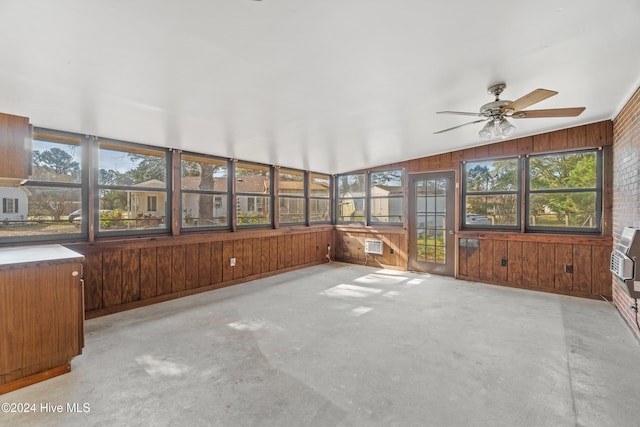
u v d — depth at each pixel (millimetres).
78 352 2391
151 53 1811
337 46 1862
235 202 5113
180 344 2799
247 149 4480
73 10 1393
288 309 3771
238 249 5074
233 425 1763
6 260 2229
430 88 2584
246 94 2490
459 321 3363
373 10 1535
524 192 4762
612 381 2195
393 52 1978
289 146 4363
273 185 5879
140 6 1389
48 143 3268
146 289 3916
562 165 4496
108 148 3703
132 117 2930
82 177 3498
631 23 1784
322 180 7094
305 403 1958
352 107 2939
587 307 3828
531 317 3479
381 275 5680
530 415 1842
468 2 1523
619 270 2869
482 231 5113
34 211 3189
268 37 1718
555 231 4566
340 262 7008
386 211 6453
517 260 4762
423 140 4508
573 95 3068
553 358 2531
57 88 2232
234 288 4762
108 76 2076
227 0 1377
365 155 5352
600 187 4223
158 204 4168
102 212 3668
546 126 4219
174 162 4281
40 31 1544
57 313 2301
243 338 2930
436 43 1897
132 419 1814
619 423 1771
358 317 3492
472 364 2441
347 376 2271
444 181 5566
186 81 2201
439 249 5664
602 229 4152
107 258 3576
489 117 2791
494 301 4090
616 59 2273
